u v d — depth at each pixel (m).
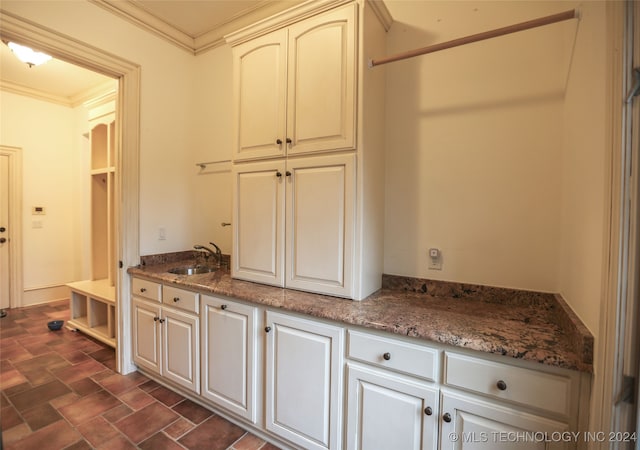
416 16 1.74
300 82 1.64
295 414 1.46
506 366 1.02
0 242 3.69
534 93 1.45
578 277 1.10
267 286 1.77
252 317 1.60
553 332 1.14
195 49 2.72
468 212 1.62
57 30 1.88
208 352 1.79
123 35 2.23
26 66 3.19
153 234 2.46
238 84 1.90
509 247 1.52
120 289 2.28
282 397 1.50
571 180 1.24
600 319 0.82
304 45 1.63
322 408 1.38
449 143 1.66
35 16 1.79
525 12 1.48
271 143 1.75
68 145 4.18
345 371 1.32
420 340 1.16
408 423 1.18
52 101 4.01
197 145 2.74
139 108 2.34
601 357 0.82
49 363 2.45
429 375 1.14
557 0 1.41
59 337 2.96
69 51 1.94
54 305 3.93
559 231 1.41
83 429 1.69
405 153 1.77
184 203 2.69
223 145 2.57
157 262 2.47
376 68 1.65
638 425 0.72
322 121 1.57
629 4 0.73
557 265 1.42
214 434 1.66
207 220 2.68
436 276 1.70
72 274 4.25
